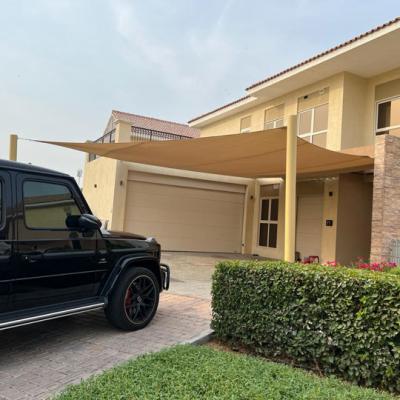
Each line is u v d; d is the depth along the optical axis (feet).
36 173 14.51
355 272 13.52
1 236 13.06
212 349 14.51
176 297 25.55
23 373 13.10
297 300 14.02
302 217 51.47
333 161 38.24
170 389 10.25
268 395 9.91
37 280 14.26
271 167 44.78
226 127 68.85
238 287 15.85
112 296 17.39
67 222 15.65
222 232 59.88
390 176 33.35
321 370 13.38
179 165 48.78
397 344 11.75
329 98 46.26
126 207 53.06
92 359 14.40
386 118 43.39
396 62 41.88
